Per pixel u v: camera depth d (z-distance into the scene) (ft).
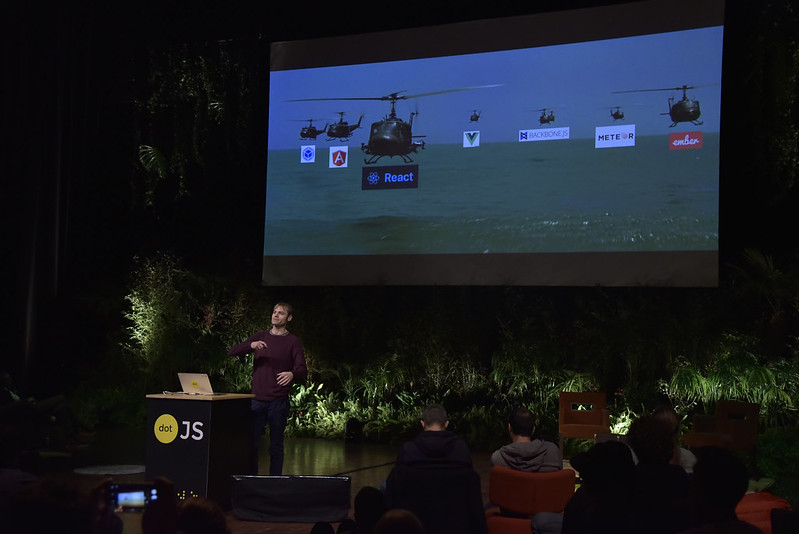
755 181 31.76
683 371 28.40
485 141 32.17
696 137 28.68
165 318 37.55
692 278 28.50
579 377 30.66
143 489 8.42
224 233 40.75
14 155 37.55
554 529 12.85
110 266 41.60
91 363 39.91
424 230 32.91
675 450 12.96
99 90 39.75
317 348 35.63
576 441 28.78
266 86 38.55
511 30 32.04
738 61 30.89
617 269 29.68
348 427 31.04
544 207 31.01
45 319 38.29
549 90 31.22
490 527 14.11
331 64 34.96
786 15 28.94
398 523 8.27
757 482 21.24
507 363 32.27
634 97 29.78
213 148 39.73
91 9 38.22
